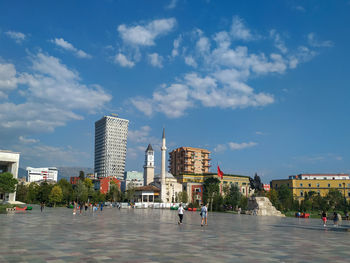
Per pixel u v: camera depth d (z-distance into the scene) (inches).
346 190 6343.5
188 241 803.4
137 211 3038.9
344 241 859.4
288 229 1254.9
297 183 6653.5
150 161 7032.5
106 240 799.1
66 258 539.8
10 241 751.1
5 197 4372.5
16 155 4579.2
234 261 539.8
